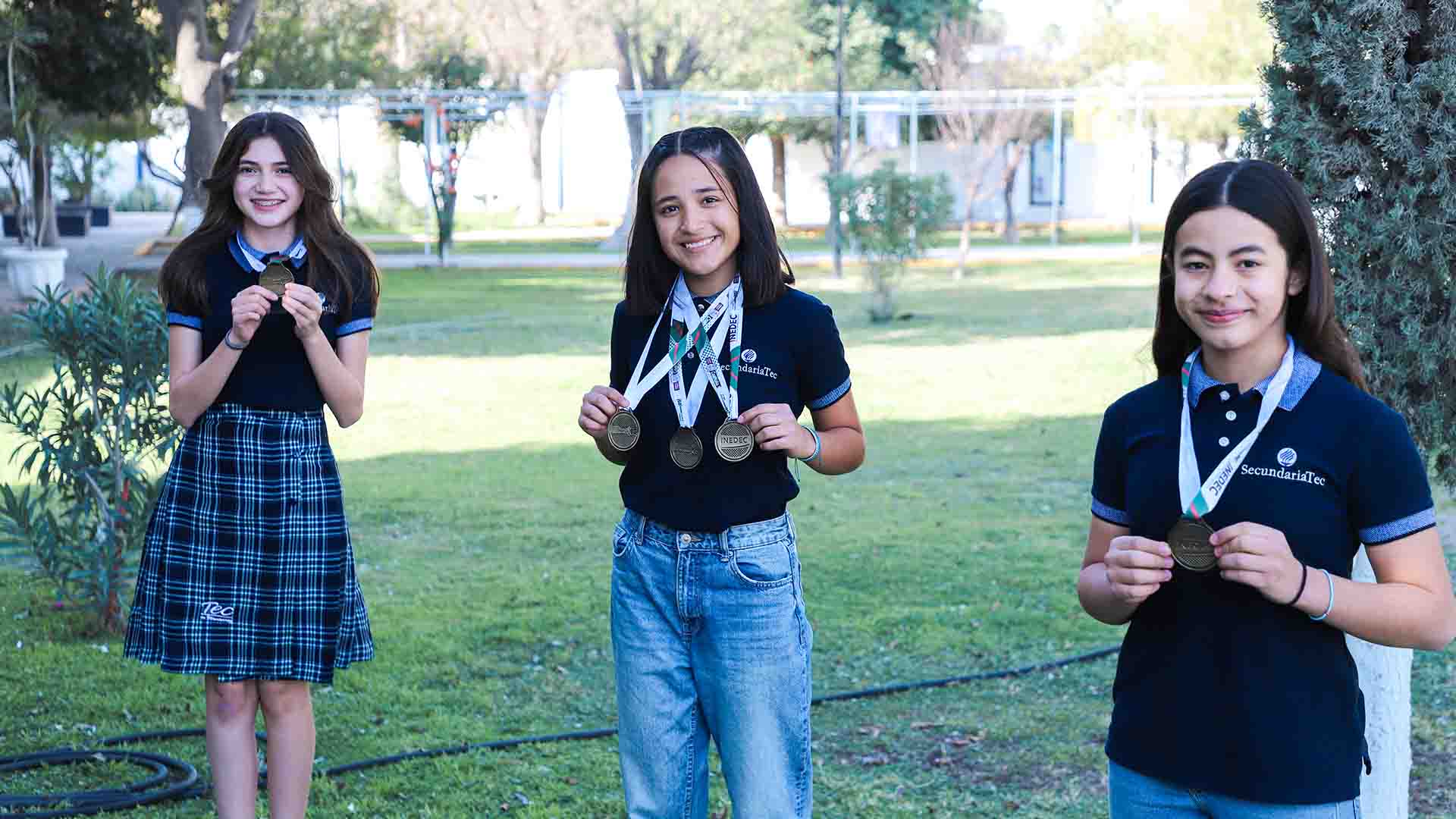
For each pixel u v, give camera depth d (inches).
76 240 1478.8
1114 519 105.3
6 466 382.6
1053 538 325.7
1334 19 144.9
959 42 1579.7
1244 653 94.3
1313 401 94.7
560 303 938.1
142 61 990.4
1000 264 1326.3
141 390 238.8
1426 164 142.8
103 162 2100.1
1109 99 1518.2
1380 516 92.7
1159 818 98.6
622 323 130.0
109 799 170.9
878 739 199.3
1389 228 144.1
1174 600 96.9
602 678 227.6
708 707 127.0
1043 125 1641.2
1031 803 175.3
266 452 140.9
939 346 708.0
